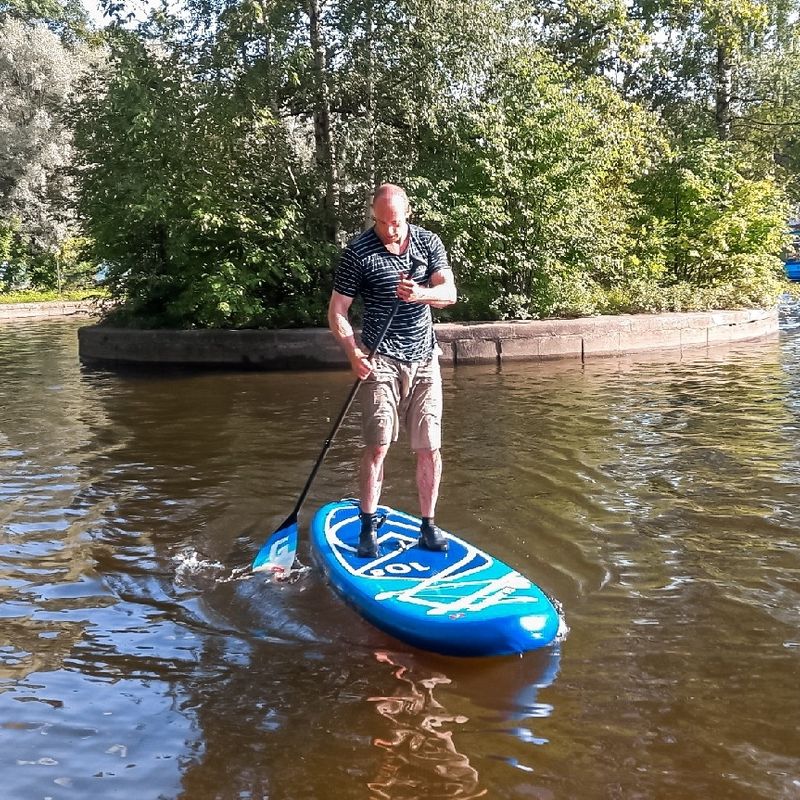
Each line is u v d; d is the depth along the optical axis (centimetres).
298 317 1408
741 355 1251
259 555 446
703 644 348
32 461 679
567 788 257
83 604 400
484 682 322
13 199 2992
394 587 378
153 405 944
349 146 1387
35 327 2212
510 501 550
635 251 1628
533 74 1408
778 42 2066
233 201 1351
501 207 1363
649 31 2059
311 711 303
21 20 3375
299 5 1356
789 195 2184
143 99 1286
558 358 1280
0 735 290
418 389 405
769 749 275
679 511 520
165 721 298
